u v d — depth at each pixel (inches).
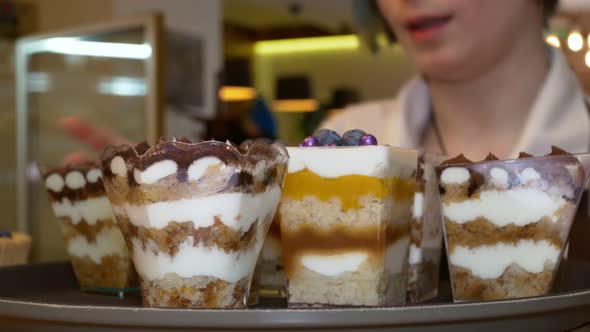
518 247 13.4
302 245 14.3
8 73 55.2
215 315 9.9
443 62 23.0
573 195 13.2
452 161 14.1
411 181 15.0
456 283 14.0
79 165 16.1
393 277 14.4
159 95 42.6
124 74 45.5
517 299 10.8
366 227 13.9
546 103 22.2
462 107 25.0
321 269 14.2
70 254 16.6
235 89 69.4
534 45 24.0
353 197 14.0
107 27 44.4
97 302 15.0
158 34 42.3
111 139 46.9
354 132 14.7
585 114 22.7
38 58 50.9
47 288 16.6
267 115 64.1
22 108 51.6
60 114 50.1
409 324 10.1
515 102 24.2
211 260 12.2
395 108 27.0
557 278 15.0
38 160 51.9
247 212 12.2
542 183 13.1
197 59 57.4
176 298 12.2
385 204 13.9
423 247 15.8
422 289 15.9
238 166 11.9
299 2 69.3
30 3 56.3
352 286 14.1
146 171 11.9
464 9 22.1
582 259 18.2
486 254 13.6
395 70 76.7
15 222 55.6
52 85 50.4
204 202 11.9
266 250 16.2
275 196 12.9
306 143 14.7
